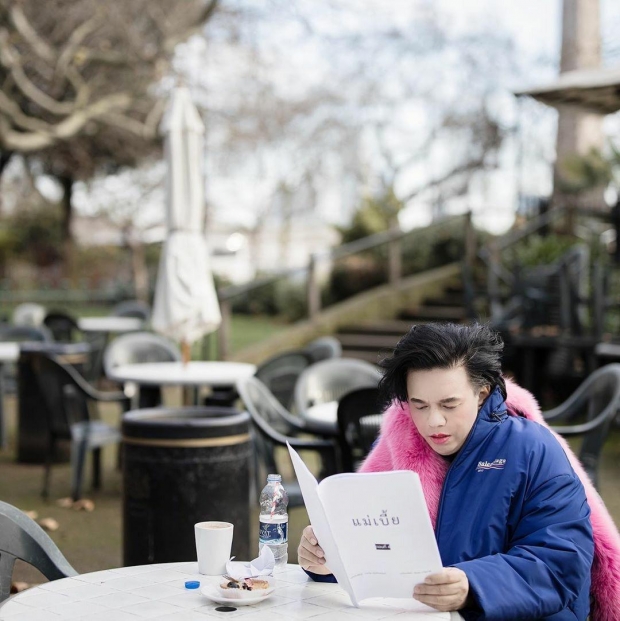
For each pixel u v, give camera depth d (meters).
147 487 4.33
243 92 15.00
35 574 4.94
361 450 4.72
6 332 10.13
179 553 4.30
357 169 25.11
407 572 2.11
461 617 2.12
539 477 2.35
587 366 10.13
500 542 2.34
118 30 12.11
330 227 19.02
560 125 14.47
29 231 27.66
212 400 7.22
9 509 2.62
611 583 2.43
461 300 14.10
